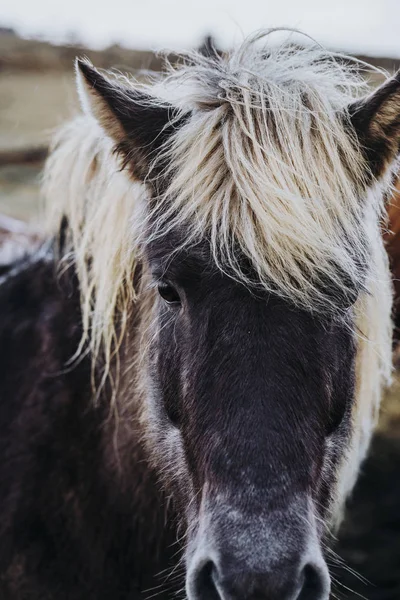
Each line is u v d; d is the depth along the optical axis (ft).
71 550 7.89
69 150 8.31
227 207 5.98
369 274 6.39
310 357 5.76
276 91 6.35
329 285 5.88
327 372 5.91
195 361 5.92
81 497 7.92
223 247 5.89
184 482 6.61
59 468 7.96
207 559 5.40
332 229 5.93
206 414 5.75
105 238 7.60
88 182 8.06
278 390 5.59
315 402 5.77
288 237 5.74
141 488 7.86
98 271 7.71
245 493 5.41
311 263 5.80
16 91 29.66
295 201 5.80
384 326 7.74
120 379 7.95
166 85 7.57
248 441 5.49
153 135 6.75
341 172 6.07
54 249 8.61
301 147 6.11
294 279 5.77
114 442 7.84
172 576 8.10
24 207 22.35
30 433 8.11
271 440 5.49
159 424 7.06
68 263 8.38
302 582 5.31
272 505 5.36
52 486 7.93
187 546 6.35
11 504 8.00
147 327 7.39
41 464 8.00
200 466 5.89
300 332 5.75
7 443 8.21
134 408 7.76
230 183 6.10
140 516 7.93
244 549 5.23
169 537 8.00
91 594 7.95
